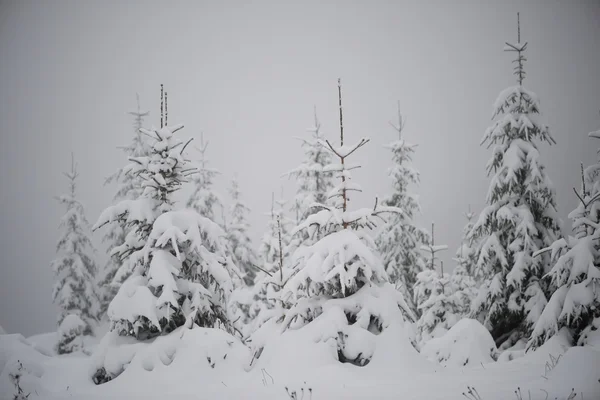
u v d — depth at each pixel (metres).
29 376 9.34
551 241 16.81
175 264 10.62
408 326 9.75
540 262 16.48
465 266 27.86
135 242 11.38
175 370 9.26
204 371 9.29
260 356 9.76
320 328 9.21
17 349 11.12
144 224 11.28
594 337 10.33
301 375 8.39
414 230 26.70
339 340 9.16
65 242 31.61
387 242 26.42
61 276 31.03
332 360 8.76
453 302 20.77
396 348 8.93
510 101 18.11
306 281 9.88
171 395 8.32
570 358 7.52
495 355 12.86
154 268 10.25
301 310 9.99
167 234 10.32
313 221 10.18
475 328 13.11
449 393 6.98
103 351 10.09
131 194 29.81
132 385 8.94
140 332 10.67
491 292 16.98
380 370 8.53
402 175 27.27
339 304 9.66
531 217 16.72
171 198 12.08
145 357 9.55
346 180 10.43
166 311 10.17
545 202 17.06
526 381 7.49
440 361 12.66
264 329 10.48
